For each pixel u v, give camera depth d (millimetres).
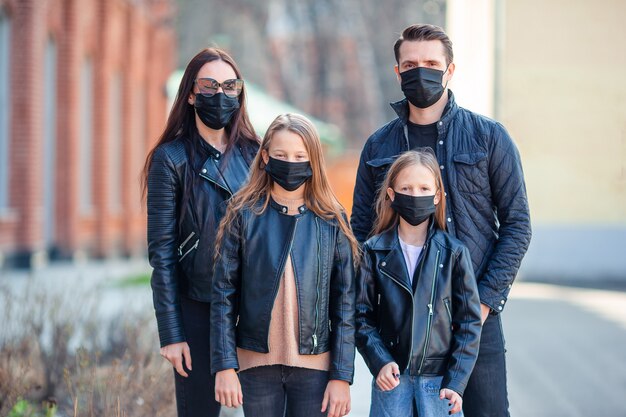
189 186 4488
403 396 4398
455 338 4309
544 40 16953
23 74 19812
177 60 57188
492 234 4504
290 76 59312
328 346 4227
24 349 6953
